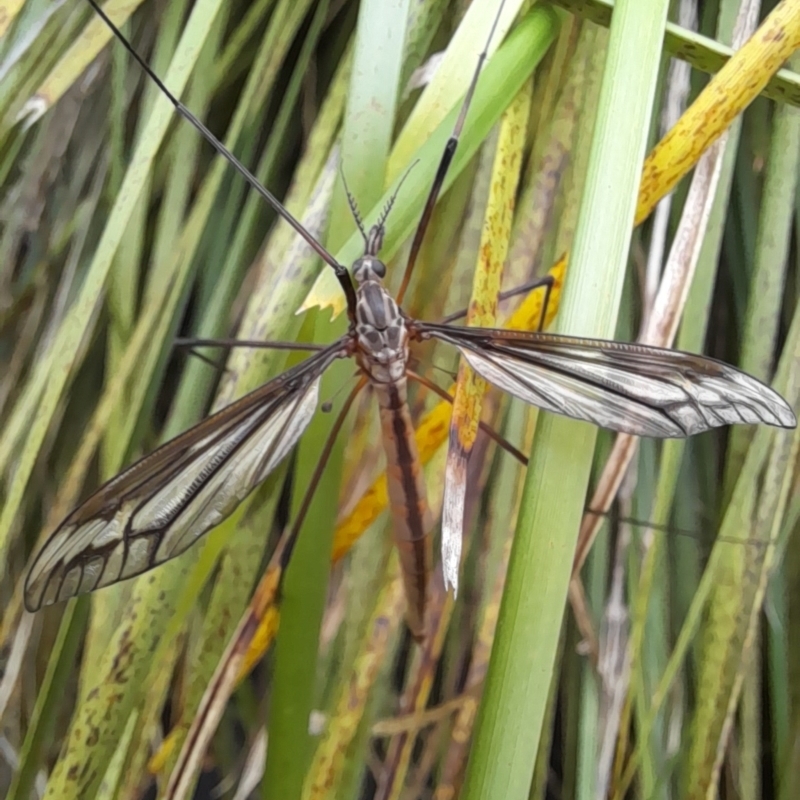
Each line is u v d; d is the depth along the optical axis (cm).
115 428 9
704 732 8
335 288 7
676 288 8
